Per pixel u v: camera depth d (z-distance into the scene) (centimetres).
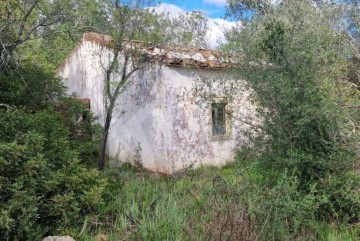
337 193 571
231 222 472
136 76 1142
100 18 1016
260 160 645
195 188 735
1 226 478
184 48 1110
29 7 902
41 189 571
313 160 580
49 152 641
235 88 760
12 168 541
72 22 998
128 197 682
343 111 579
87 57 1387
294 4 630
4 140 600
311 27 622
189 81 1048
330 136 577
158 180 875
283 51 590
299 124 573
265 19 655
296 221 503
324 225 554
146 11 1011
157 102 1062
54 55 1703
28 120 668
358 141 577
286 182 538
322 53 601
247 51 664
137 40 1030
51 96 931
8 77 847
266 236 475
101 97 1293
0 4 848
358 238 518
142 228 538
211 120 1102
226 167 1062
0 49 847
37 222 573
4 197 525
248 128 768
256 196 535
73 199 600
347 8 706
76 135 930
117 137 1260
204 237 496
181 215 571
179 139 1027
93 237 560
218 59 815
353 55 677
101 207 639
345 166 573
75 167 658
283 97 603
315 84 583
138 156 1146
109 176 767
